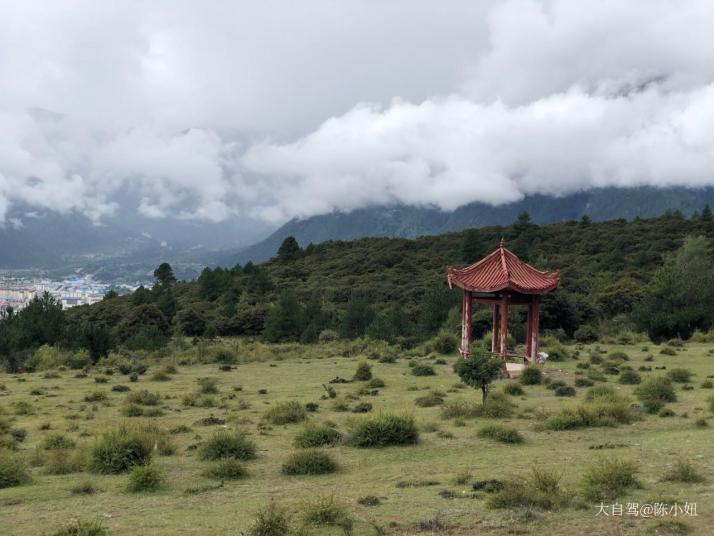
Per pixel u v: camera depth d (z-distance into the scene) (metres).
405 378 34.62
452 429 20.23
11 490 14.68
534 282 36.00
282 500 13.17
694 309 50.41
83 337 53.28
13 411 26.62
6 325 53.03
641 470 14.16
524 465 15.22
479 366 23.50
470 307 37.62
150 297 100.50
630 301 69.56
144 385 35.25
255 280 104.31
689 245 70.06
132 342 56.84
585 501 12.01
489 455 16.61
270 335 64.69
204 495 13.88
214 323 78.19
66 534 11.11
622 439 18.12
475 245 111.69
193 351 51.75
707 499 11.87
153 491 14.30
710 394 25.36
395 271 110.69
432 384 31.81
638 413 21.28
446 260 116.00
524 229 126.00
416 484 13.97
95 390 32.62
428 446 17.97
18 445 19.78
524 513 11.30
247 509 12.55
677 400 24.42
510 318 52.69
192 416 24.67
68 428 22.30
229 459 15.95
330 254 134.00
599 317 64.88
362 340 54.31
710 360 38.47
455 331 54.16
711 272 58.34
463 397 27.03
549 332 55.62
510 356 37.78
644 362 38.16
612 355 39.47
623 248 109.19
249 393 30.81
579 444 17.64
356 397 27.89
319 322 66.06
